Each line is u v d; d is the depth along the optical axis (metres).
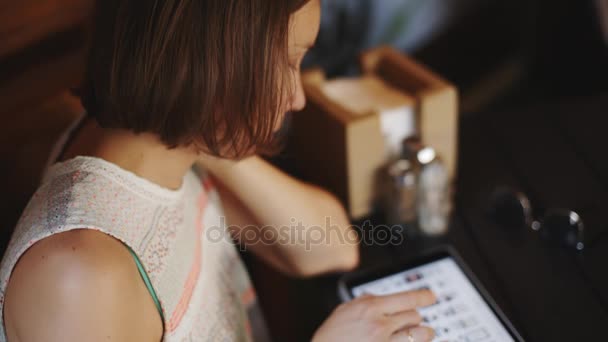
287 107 0.72
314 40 0.71
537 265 1.00
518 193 1.07
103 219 0.65
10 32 1.84
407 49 2.44
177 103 0.64
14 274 0.62
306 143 1.17
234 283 1.03
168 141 0.68
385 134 1.10
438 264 0.95
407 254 1.04
